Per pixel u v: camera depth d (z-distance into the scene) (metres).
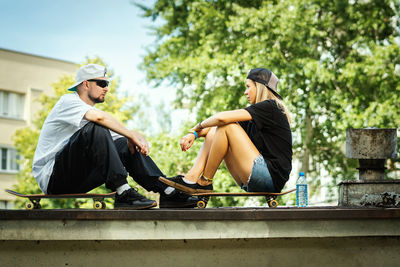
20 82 24.17
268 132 3.73
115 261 3.16
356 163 14.77
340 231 3.18
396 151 4.32
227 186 12.60
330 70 14.09
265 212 3.11
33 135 17.69
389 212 3.19
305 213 3.13
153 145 13.70
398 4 14.27
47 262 3.13
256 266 3.23
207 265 3.20
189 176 3.63
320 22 14.66
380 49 13.77
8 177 23.03
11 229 3.05
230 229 3.11
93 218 3.04
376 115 13.73
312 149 15.27
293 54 14.39
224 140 3.60
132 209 3.28
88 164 3.45
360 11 14.57
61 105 3.44
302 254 3.27
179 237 3.08
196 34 15.49
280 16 14.14
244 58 13.80
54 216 3.04
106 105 16.50
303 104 14.58
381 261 3.29
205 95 14.58
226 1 15.09
